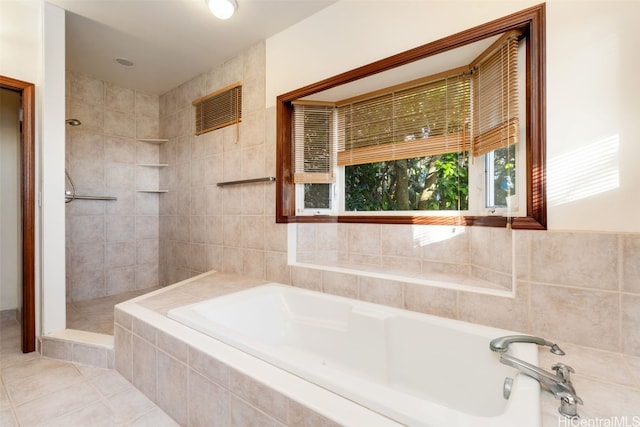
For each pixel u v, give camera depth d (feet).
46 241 6.57
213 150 9.53
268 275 8.07
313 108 8.06
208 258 9.72
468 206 6.47
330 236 8.15
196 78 10.05
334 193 8.28
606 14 4.02
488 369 4.17
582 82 4.15
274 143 7.88
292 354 3.81
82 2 6.48
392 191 7.63
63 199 6.79
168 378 4.71
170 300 6.42
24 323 6.62
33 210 6.67
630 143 3.91
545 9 4.37
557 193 4.31
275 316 6.56
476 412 4.17
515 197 5.04
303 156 8.03
